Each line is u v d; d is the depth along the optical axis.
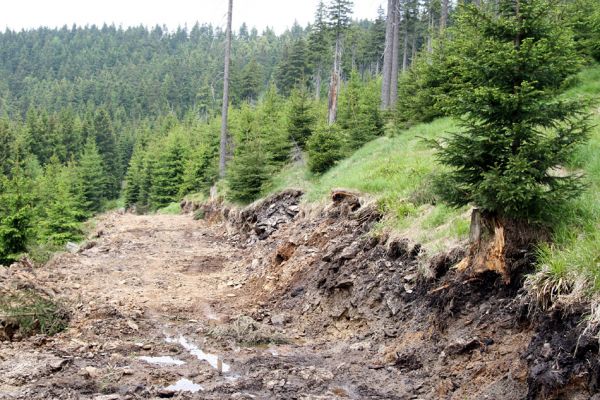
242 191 20.08
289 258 12.43
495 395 5.11
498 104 6.10
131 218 32.34
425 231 8.40
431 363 6.21
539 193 5.67
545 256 5.66
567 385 4.41
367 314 8.13
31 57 171.25
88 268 14.80
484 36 6.53
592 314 4.53
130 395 5.78
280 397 5.80
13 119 116.06
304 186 17.77
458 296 6.56
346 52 69.25
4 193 16.22
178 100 128.75
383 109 23.09
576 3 14.37
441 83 17.22
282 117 30.30
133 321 9.48
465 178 6.41
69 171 48.16
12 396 5.66
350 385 6.15
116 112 114.88
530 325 5.44
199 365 7.07
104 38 194.88
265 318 9.71
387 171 12.93
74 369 6.69
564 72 6.26
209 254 17.22
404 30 47.41
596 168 7.62
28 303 8.96
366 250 9.56
